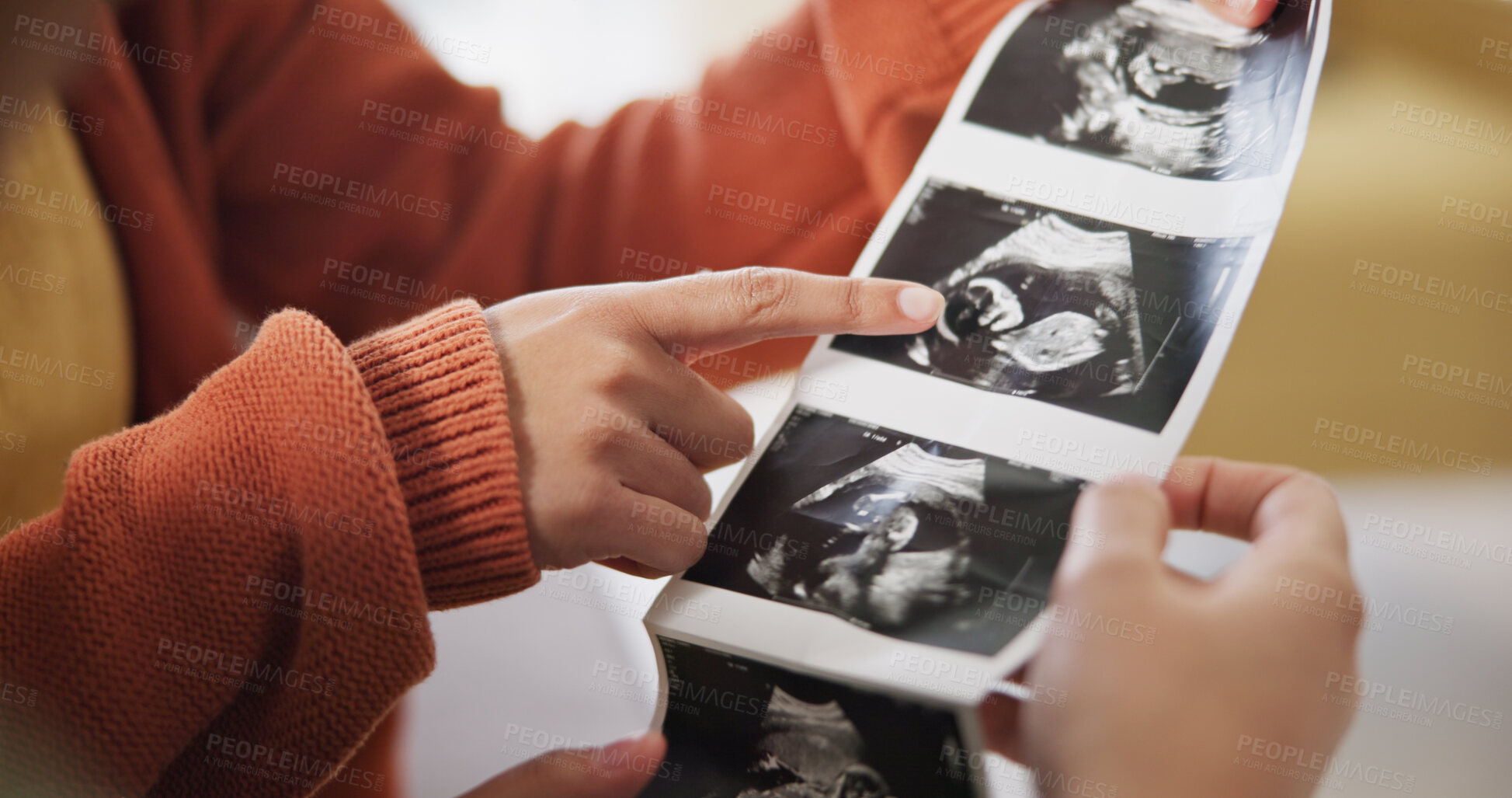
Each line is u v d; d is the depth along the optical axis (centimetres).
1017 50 67
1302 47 62
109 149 73
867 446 51
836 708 42
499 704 56
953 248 58
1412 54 70
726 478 60
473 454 42
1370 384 57
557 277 79
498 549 42
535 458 46
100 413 73
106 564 37
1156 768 38
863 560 46
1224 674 39
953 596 44
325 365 39
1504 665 46
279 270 77
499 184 79
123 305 74
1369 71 69
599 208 79
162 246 74
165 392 75
